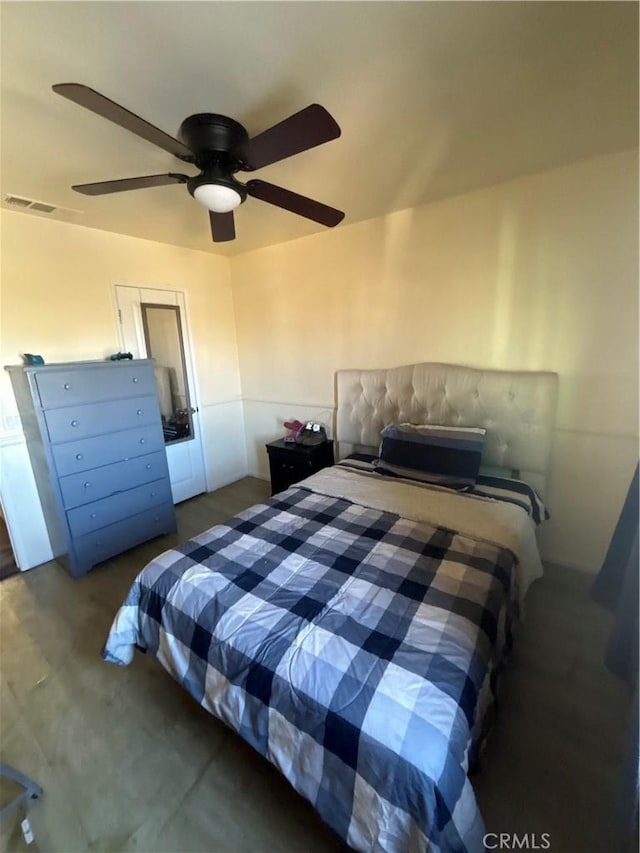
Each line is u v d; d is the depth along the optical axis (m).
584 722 1.44
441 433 2.41
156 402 2.84
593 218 1.99
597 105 1.45
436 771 0.84
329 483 2.38
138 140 1.62
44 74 1.21
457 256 2.44
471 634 1.18
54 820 1.20
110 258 2.88
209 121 1.38
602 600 1.92
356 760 0.91
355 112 1.47
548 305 2.20
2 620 2.12
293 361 3.50
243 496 3.73
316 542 1.73
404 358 2.81
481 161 1.92
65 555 2.55
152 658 1.83
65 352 2.70
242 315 3.78
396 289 2.74
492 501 2.04
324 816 0.97
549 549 2.46
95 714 1.56
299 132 1.22
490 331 2.42
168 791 1.27
